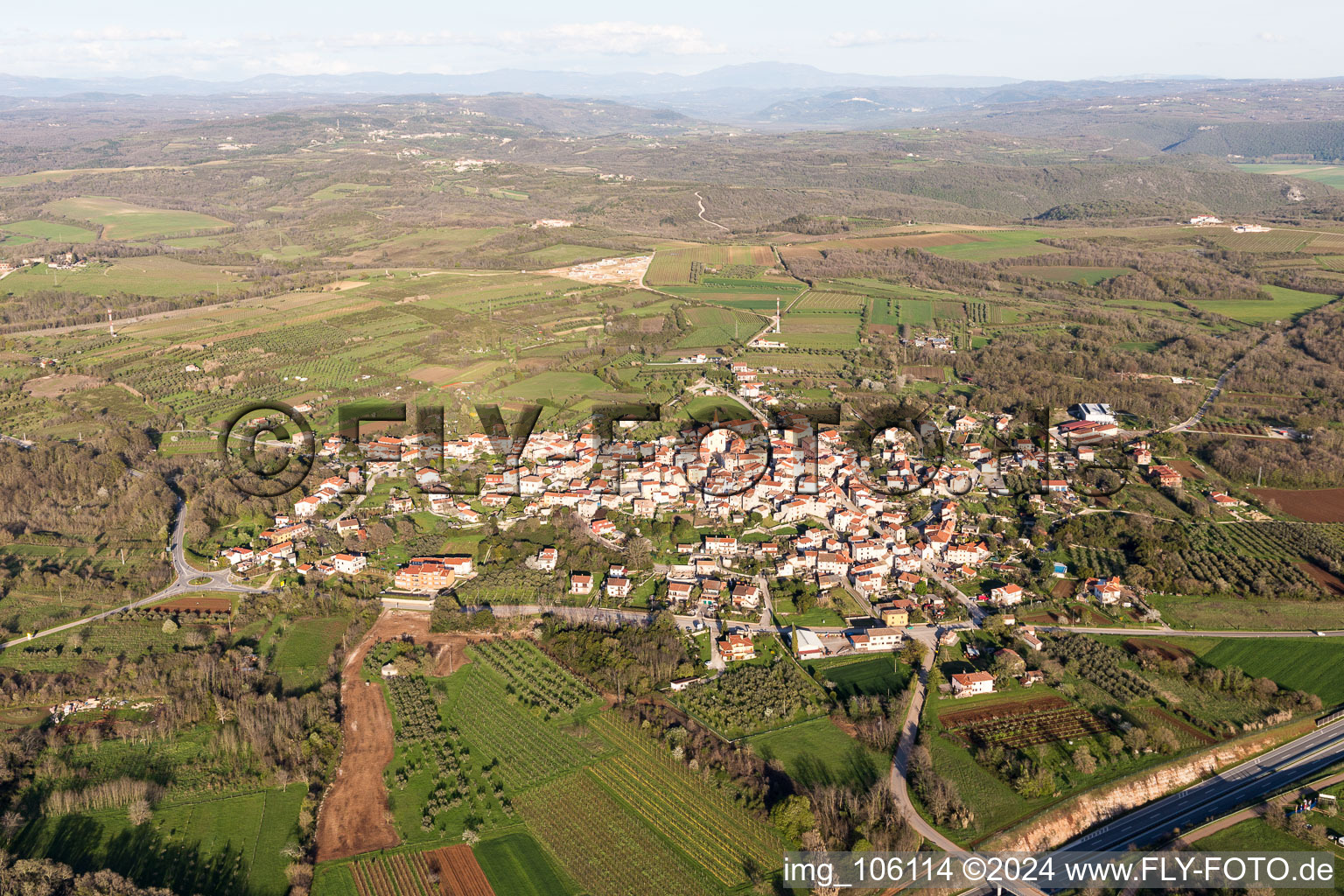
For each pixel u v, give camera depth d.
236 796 170.12
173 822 163.88
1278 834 158.38
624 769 175.88
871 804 161.62
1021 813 162.62
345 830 161.75
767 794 167.75
